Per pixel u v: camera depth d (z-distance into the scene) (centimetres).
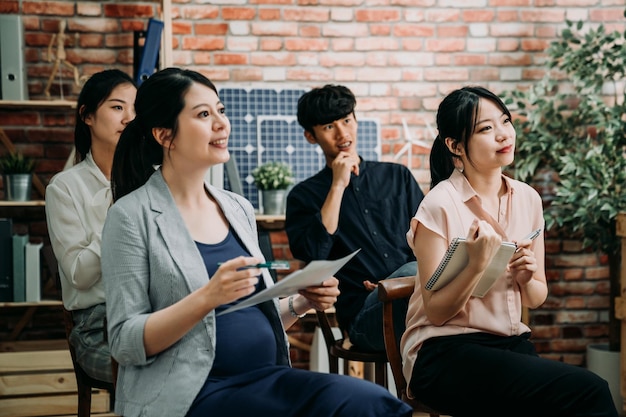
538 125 411
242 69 419
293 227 310
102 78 289
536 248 221
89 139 292
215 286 164
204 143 184
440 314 200
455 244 188
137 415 171
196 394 170
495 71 436
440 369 200
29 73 401
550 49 411
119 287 175
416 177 434
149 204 183
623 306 357
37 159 405
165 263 176
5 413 325
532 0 437
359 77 428
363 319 264
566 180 394
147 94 186
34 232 404
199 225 188
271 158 412
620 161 390
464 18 434
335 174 299
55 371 329
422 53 432
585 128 422
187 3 414
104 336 238
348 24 426
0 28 371
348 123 310
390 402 164
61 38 387
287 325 205
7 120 401
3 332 399
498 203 217
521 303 220
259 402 168
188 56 415
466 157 213
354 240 302
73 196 275
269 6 420
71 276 259
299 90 418
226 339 179
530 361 189
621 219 357
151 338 168
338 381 168
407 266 264
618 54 400
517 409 188
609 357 405
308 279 170
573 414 182
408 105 432
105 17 406
